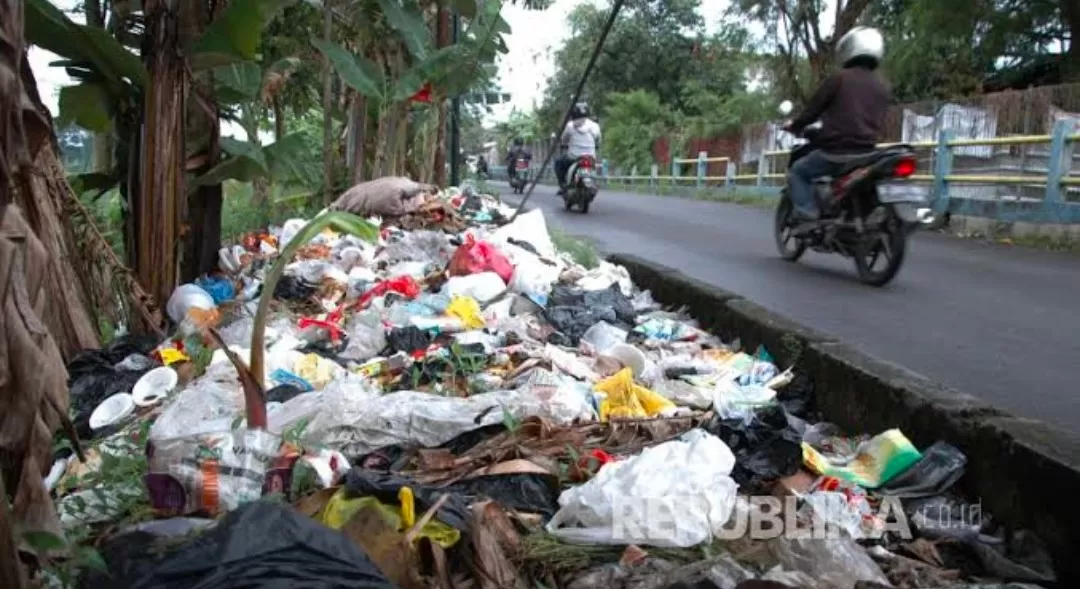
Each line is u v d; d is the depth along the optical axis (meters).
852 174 6.86
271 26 10.46
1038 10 17.69
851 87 7.23
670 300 6.57
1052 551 2.52
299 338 4.95
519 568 2.45
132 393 4.04
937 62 19.50
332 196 11.75
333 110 12.05
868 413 3.66
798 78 26.27
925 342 5.04
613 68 36.31
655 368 4.44
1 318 1.96
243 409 3.37
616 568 2.40
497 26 10.58
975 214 11.63
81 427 3.77
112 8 5.88
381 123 11.91
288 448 2.86
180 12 5.32
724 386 4.06
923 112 16.19
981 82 19.27
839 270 7.83
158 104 5.35
